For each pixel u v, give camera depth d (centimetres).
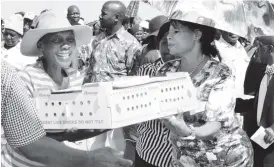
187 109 164
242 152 182
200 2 179
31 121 125
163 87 158
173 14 183
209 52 186
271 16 242
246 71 265
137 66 282
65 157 121
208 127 173
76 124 147
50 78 175
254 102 265
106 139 165
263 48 257
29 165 152
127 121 147
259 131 255
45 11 194
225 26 178
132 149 264
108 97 143
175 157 190
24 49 187
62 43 181
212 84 177
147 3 297
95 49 278
